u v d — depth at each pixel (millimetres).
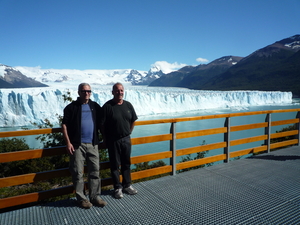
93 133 2826
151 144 23422
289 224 2438
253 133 27906
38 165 5562
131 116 3115
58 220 2467
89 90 2773
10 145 7426
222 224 2430
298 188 3371
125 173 3133
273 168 4227
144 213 2633
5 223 2398
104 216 2562
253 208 2779
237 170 4113
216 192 3207
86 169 3166
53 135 6020
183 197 3047
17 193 4707
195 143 23156
